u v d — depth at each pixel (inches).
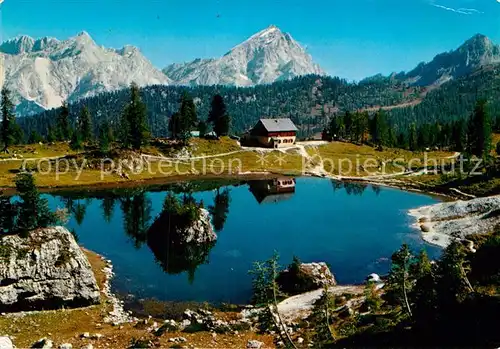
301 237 2891.2
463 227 2940.5
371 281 1931.6
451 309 1182.3
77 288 1681.8
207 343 1290.6
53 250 1675.7
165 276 2164.1
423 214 3513.8
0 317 1501.0
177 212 2677.2
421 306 1256.8
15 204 1720.0
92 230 2992.1
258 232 2999.5
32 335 1374.3
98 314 1631.4
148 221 3267.7
